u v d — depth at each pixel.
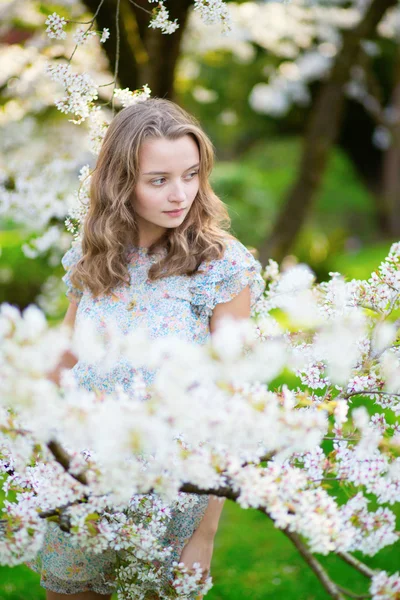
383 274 1.57
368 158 15.66
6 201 2.71
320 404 1.24
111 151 1.65
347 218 14.11
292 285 1.82
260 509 1.18
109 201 1.66
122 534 1.35
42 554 1.70
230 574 2.77
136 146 1.58
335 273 1.63
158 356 1.04
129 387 1.58
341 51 4.72
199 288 1.64
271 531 3.16
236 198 9.91
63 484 1.23
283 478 1.19
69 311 1.91
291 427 1.07
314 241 9.88
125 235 1.68
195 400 1.01
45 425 1.04
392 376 1.38
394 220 14.00
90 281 1.68
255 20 4.51
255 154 14.30
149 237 1.70
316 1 4.55
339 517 1.20
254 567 2.82
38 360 0.97
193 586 1.42
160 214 1.60
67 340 0.99
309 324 1.38
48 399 0.99
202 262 1.66
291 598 2.57
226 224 1.85
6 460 1.40
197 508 1.64
